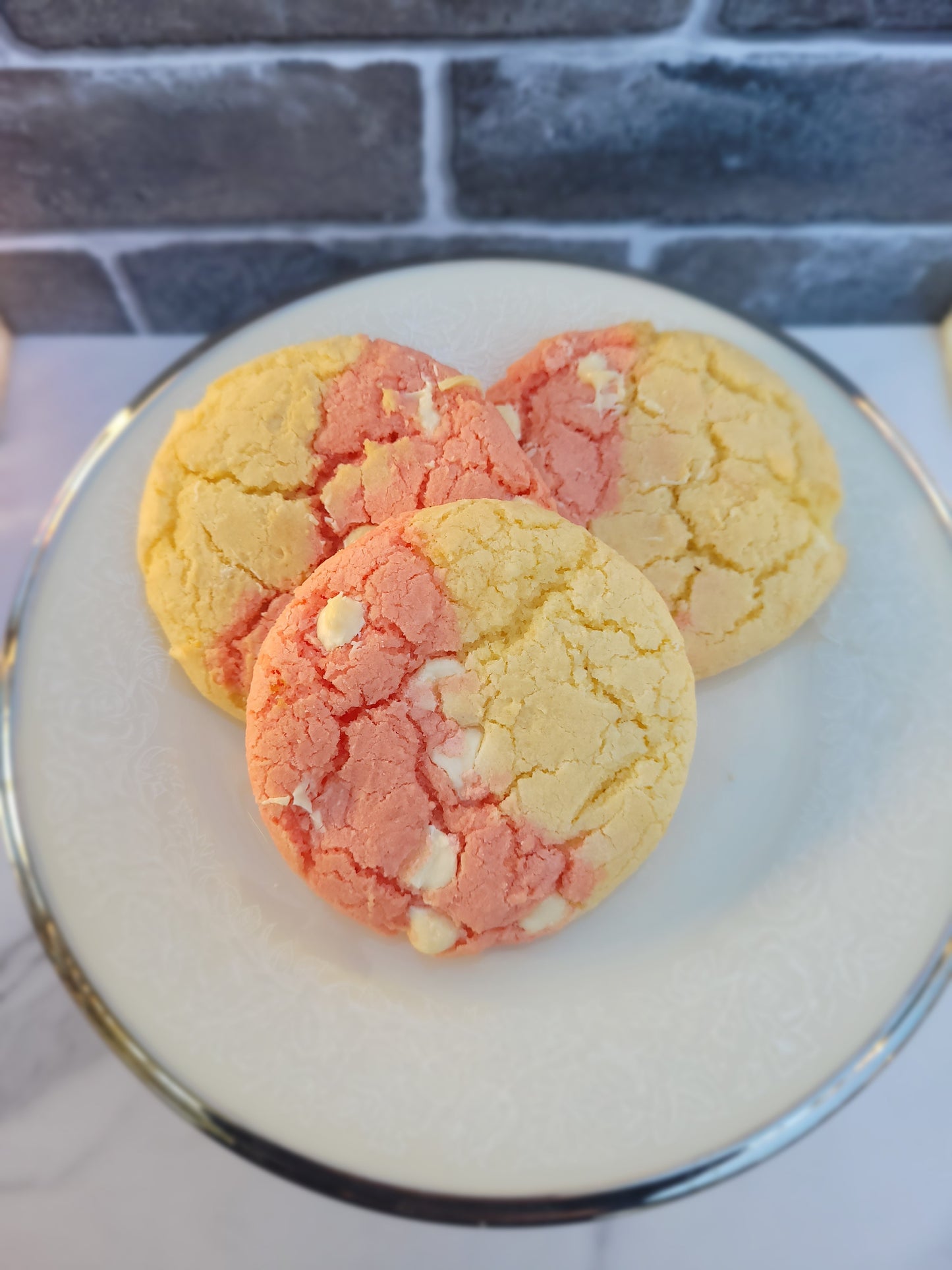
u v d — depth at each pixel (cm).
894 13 20
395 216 25
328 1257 19
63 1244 19
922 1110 20
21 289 26
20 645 20
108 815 19
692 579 20
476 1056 17
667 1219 19
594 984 18
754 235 25
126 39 20
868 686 20
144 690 19
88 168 23
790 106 22
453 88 22
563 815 17
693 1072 17
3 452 25
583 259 23
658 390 20
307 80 21
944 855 19
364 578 17
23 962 21
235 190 24
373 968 18
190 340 27
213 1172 19
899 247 25
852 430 22
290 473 19
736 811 19
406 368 20
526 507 18
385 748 17
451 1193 16
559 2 20
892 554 21
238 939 18
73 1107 20
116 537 21
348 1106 17
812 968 18
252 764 17
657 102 22
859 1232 19
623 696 18
